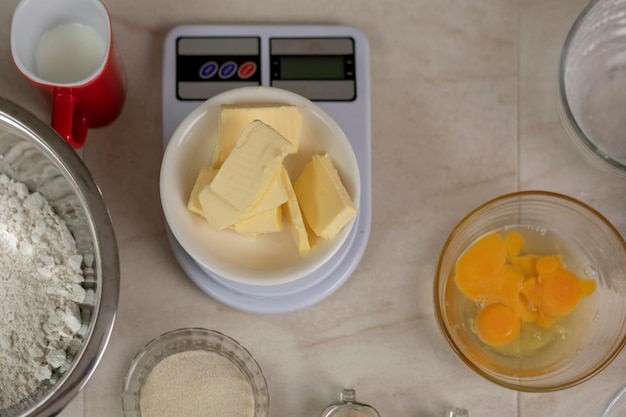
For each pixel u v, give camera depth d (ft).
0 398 2.62
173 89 2.87
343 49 2.94
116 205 2.91
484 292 2.94
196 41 2.91
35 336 2.61
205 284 2.78
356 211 2.53
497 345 2.92
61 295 2.63
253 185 2.41
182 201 2.57
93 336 2.37
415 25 3.09
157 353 2.85
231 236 2.62
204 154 2.65
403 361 2.93
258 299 2.81
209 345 2.88
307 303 2.83
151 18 3.01
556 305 2.94
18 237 2.67
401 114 3.04
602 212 3.05
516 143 3.06
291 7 3.05
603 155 2.86
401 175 3.02
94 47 2.69
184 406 2.82
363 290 2.95
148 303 2.88
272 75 2.91
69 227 2.70
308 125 2.64
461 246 2.94
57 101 2.52
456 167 3.04
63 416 2.82
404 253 2.98
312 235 2.62
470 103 3.06
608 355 2.87
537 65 3.10
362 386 2.91
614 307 2.98
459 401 2.93
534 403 2.95
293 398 2.89
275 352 2.90
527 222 2.99
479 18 3.10
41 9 2.58
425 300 2.96
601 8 2.96
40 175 2.66
